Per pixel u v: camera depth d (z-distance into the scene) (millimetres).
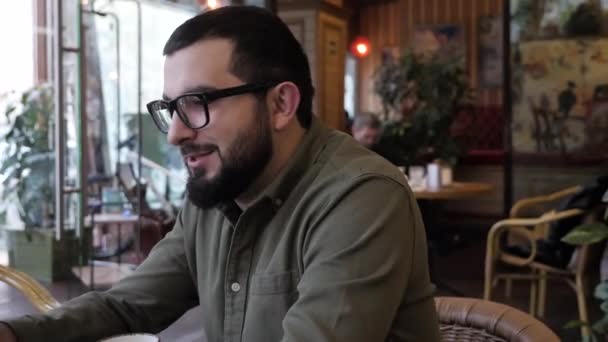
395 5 11008
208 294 1111
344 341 825
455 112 7355
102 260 5238
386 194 940
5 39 4852
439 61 7367
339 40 8922
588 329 2311
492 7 10266
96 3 4973
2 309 2527
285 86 967
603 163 5348
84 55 4523
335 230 914
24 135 4812
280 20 1001
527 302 4363
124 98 5516
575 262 3463
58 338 1103
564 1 5371
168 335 2928
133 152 5535
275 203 1004
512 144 5590
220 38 934
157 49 5559
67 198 4586
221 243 1096
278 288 972
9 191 4832
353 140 1070
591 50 5344
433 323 1021
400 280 904
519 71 5539
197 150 950
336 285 861
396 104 7676
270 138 964
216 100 929
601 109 5344
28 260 4676
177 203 5656
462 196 4266
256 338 984
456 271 5465
